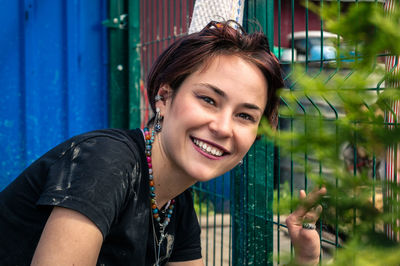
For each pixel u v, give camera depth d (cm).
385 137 54
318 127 56
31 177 115
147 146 121
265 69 111
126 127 361
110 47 356
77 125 354
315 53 356
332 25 53
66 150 112
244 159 200
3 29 330
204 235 365
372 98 56
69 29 349
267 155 197
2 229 116
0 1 328
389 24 49
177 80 113
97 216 99
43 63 343
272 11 199
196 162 112
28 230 114
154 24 346
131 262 120
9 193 118
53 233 99
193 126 111
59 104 350
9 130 335
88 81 357
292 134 57
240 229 204
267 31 198
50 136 348
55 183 104
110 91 357
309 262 115
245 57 110
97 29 357
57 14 346
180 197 145
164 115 121
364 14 50
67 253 96
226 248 340
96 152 108
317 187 62
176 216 146
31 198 114
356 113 56
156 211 127
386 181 56
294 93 61
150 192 123
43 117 345
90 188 101
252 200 198
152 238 132
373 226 55
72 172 105
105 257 119
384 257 48
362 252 50
